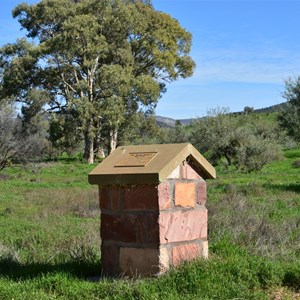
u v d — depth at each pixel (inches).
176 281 223.5
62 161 2214.6
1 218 584.1
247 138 1389.0
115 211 248.5
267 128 1621.6
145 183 236.1
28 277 259.8
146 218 239.6
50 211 634.2
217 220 380.5
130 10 2075.5
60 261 292.8
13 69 2010.3
